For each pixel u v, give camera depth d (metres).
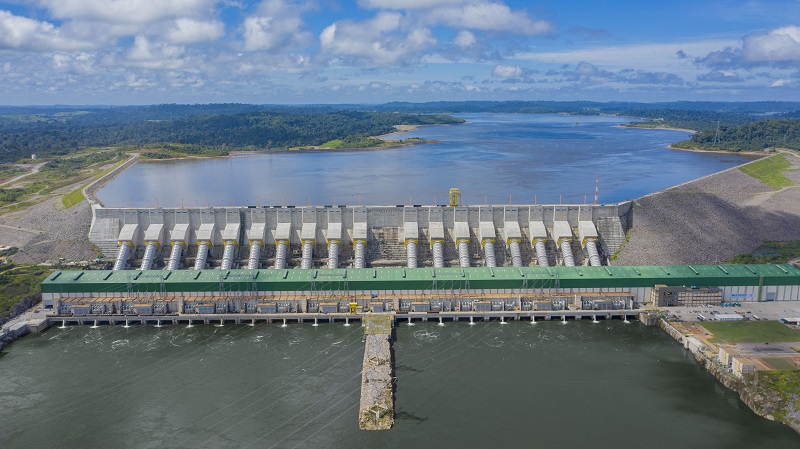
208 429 95.81
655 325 137.62
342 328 137.00
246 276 146.25
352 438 92.69
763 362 111.75
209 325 139.62
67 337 133.38
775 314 137.62
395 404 102.38
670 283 145.25
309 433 94.19
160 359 121.56
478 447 90.12
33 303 149.00
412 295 144.38
